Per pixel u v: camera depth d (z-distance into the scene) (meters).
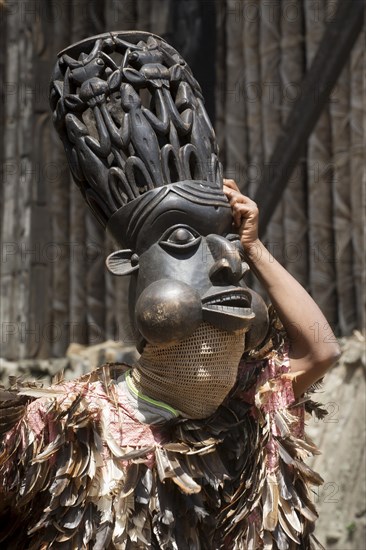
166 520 2.55
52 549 2.56
